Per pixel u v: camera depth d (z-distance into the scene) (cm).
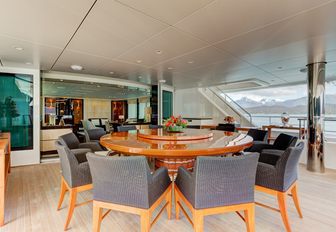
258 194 277
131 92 847
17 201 253
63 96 1062
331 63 400
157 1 177
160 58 362
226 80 602
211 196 148
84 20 214
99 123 1046
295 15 202
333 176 359
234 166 146
